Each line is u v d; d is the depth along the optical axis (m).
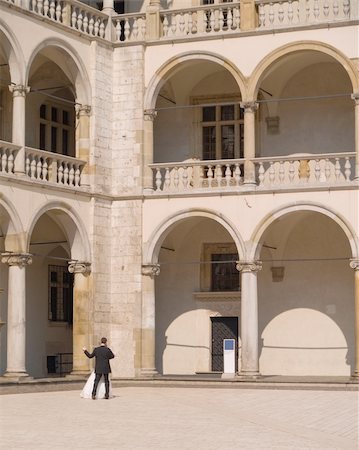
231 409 33.44
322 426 29.02
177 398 37.66
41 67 46.41
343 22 43.69
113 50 46.62
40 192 42.53
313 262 47.78
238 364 48.62
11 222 41.31
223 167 47.81
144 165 45.94
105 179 45.84
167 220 45.47
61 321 50.03
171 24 46.28
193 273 49.50
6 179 40.91
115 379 44.66
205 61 46.09
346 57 43.66
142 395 39.16
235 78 45.03
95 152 45.31
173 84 48.66
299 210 43.78
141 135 46.03
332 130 47.50
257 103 44.84
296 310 47.88
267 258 48.19
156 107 49.50
